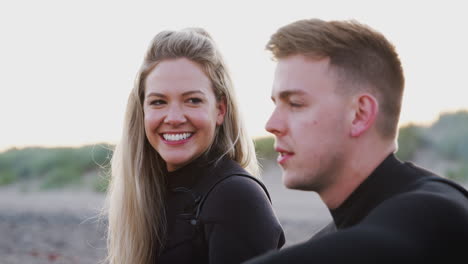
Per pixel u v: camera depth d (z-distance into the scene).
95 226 10.36
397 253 1.10
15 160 27.91
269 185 18.69
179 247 2.35
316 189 1.50
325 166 1.45
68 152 26.77
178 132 2.43
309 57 1.45
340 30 1.45
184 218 2.37
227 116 2.61
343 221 1.49
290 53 1.47
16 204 16.77
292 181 1.48
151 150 2.67
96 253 7.54
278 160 1.51
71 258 7.18
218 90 2.54
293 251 1.14
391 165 1.46
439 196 1.23
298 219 11.11
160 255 2.43
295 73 1.46
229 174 2.35
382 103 1.46
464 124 22.44
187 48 2.48
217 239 2.21
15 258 7.25
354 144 1.45
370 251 1.09
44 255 7.42
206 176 2.43
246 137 2.69
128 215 2.64
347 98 1.44
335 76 1.44
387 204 1.22
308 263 1.10
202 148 2.46
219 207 2.25
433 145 22.12
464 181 17.25
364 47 1.45
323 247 1.11
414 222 1.16
